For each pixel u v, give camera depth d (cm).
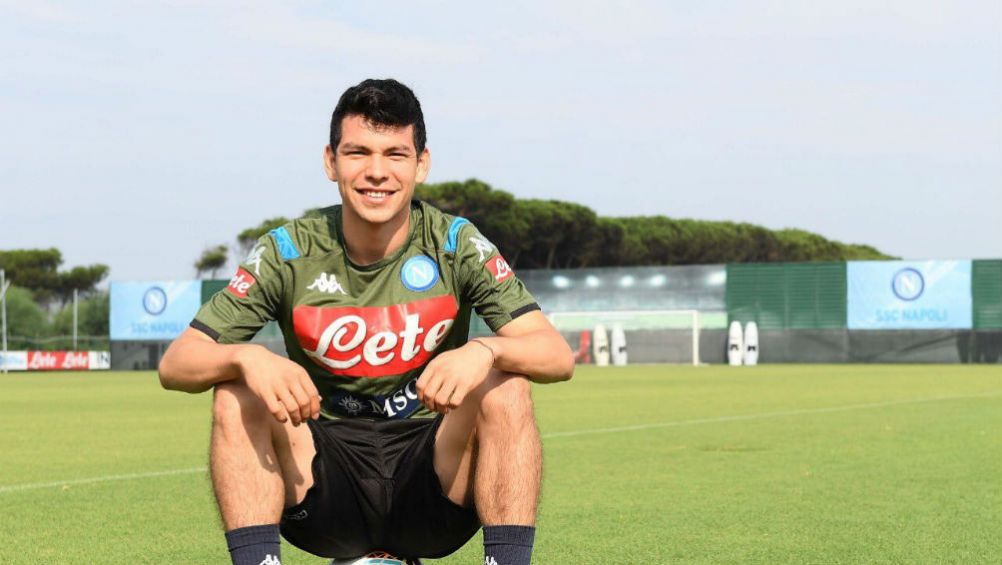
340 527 331
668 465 820
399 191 308
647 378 2908
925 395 1870
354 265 321
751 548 491
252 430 295
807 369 3816
